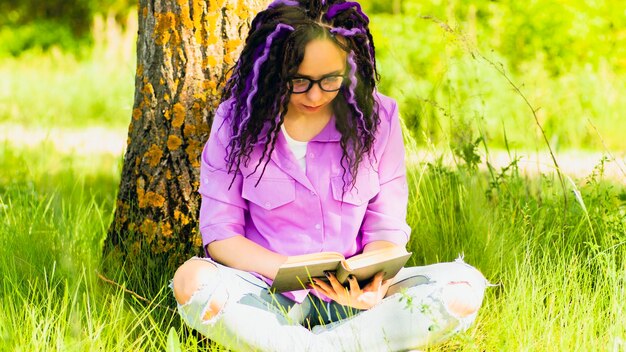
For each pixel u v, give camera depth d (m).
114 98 9.62
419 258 3.56
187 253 3.39
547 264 3.37
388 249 2.67
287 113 2.79
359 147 2.78
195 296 2.68
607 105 6.83
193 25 3.34
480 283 2.74
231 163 2.78
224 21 3.35
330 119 2.81
